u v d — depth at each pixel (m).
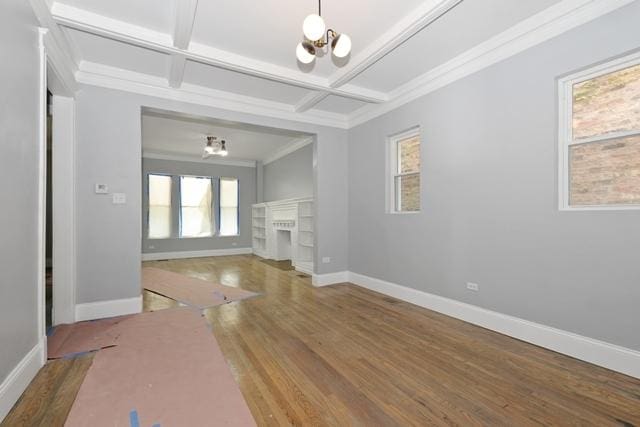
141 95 3.56
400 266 4.05
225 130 6.10
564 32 2.42
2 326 1.69
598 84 2.35
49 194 5.24
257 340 2.77
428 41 2.92
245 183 9.34
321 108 4.68
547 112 2.53
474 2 2.37
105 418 1.69
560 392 1.95
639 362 2.07
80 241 3.25
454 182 3.32
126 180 3.46
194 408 1.78
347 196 5.10
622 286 2.15
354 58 3.23
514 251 2.78
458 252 3.29
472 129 3.12
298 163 7.25
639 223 2.07
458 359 2.39
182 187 8.52
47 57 2.37
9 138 1.77
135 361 2.34
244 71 3.30
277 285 4.91
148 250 7.96
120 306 3.42
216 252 8.84
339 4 2.41
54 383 2.04
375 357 2.44
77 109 3.24
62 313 3.11
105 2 2.38
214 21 2.63
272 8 2.46
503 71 2.85
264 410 1.78
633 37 2.07
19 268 1.89
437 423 1.68
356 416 1.74
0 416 1.66
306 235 6.51
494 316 2.95
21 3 1.92
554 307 2.51
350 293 4.38
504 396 1.92
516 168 2.75
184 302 3.97
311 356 2.46
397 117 4.07
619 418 1.71
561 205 2.51
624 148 2.23
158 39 2.78
